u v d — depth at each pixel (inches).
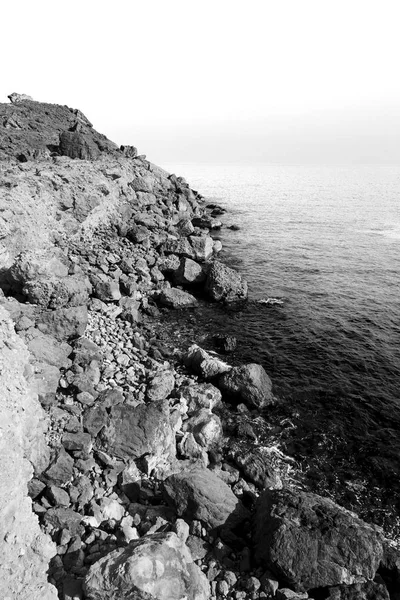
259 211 3314.5
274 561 449.4
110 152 2930.6
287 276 1665.8
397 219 2965.1
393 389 912.9
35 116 3309.5
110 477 586.6
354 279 1638.8
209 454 698.2
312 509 494.6
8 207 1237.7
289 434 773.9
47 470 544.7
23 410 481.4
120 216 1918.1
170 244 1663.4
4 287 1005.8
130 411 655.8
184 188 3034.0
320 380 943.0
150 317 1230.9
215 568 468.8
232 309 1315.2
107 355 920.3
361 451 736.3
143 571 362.3
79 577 421.4
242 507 550.0
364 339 1134.4
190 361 950.4
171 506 534.6
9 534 357.1
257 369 870.4
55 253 1332.4
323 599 442.0
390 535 573.9
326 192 4788.4
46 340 810.2
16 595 351.6
